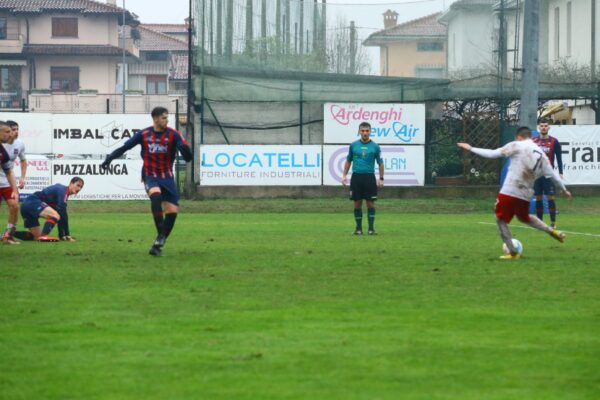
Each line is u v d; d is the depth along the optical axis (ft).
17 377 59.82
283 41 299.58
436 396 55.31
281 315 81.66
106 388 57.16
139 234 176.04
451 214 254.47
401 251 139.33
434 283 102.06
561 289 97.81
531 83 251.19
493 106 301.02
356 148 176.14
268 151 286.46
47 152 282.36
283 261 123.95
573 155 287.48
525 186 126.21
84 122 283.38
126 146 127.85
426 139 296.51
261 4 296.71
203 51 290.56
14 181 150.82
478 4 318.04
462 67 317.22
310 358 65.00
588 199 285.23
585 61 377.50
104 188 284.20
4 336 72.28
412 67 319.88
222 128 293.02
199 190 286.66
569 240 162.09
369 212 176.76
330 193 287.69
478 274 110.01
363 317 80.89
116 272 111.04
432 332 74.23
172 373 60.75
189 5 284.82
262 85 294.25
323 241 159.33
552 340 71.36
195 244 152.05
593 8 371.97
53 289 96.73
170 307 85.66
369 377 59.82
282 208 268.00
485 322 78.74
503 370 61.82
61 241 157.07
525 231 186.70
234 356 65.57
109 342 70.13
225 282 102.37
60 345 69.10
